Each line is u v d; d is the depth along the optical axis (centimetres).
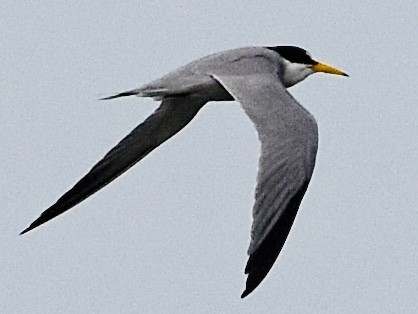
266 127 1503
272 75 1675
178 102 1769
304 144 1480
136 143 1803
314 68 1861
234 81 1630
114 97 1694
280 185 1448
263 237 1422
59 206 1777
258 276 1411
